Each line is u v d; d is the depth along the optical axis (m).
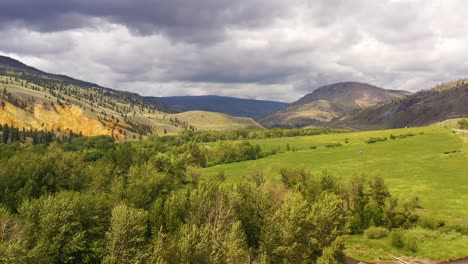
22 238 51.06
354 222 84.88
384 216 86.88
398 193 113.12
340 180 102.25
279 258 60.62
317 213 64.06
